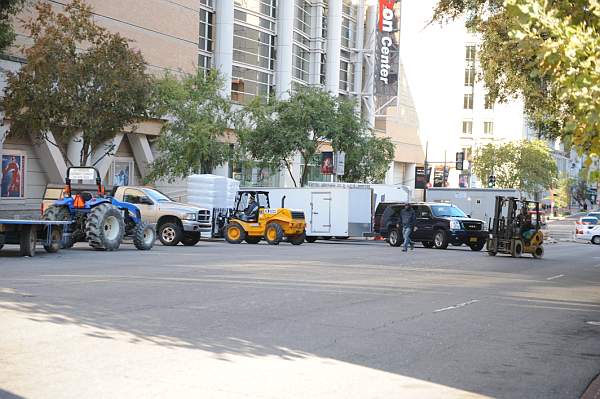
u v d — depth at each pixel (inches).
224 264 792.3
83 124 1243.2
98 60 1223.5
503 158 3299.7
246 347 354.0
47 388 267.0
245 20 2306.8
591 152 391.5
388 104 3056.1
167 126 1649.9
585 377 337.4
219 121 1673.2
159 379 286.4
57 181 1627.7
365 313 481.4
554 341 424.8
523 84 969.5
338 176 2158.0
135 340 354.9
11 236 796.6
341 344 375.6
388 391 290.4
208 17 2164.1
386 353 361.1
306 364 327.0
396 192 1866.4
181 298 501.0
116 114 1259.8
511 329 457.4
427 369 333.1
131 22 1782.7
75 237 948.0
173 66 1920.5
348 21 3006.9
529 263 1076.5
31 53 1211.9
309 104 1961.1
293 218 1364.4
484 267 950.4
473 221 1435.8
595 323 500.4
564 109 916.6
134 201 1166.3
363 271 794.2
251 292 551.5
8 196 1528.1
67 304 451.2
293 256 994.1
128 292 518.9
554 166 3380.9
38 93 1211.9
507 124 4320.9
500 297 617.6
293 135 1910.7
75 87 1213.7
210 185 1418.6
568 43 361.7
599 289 729.0
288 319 438.9
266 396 270.5
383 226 1550.2
